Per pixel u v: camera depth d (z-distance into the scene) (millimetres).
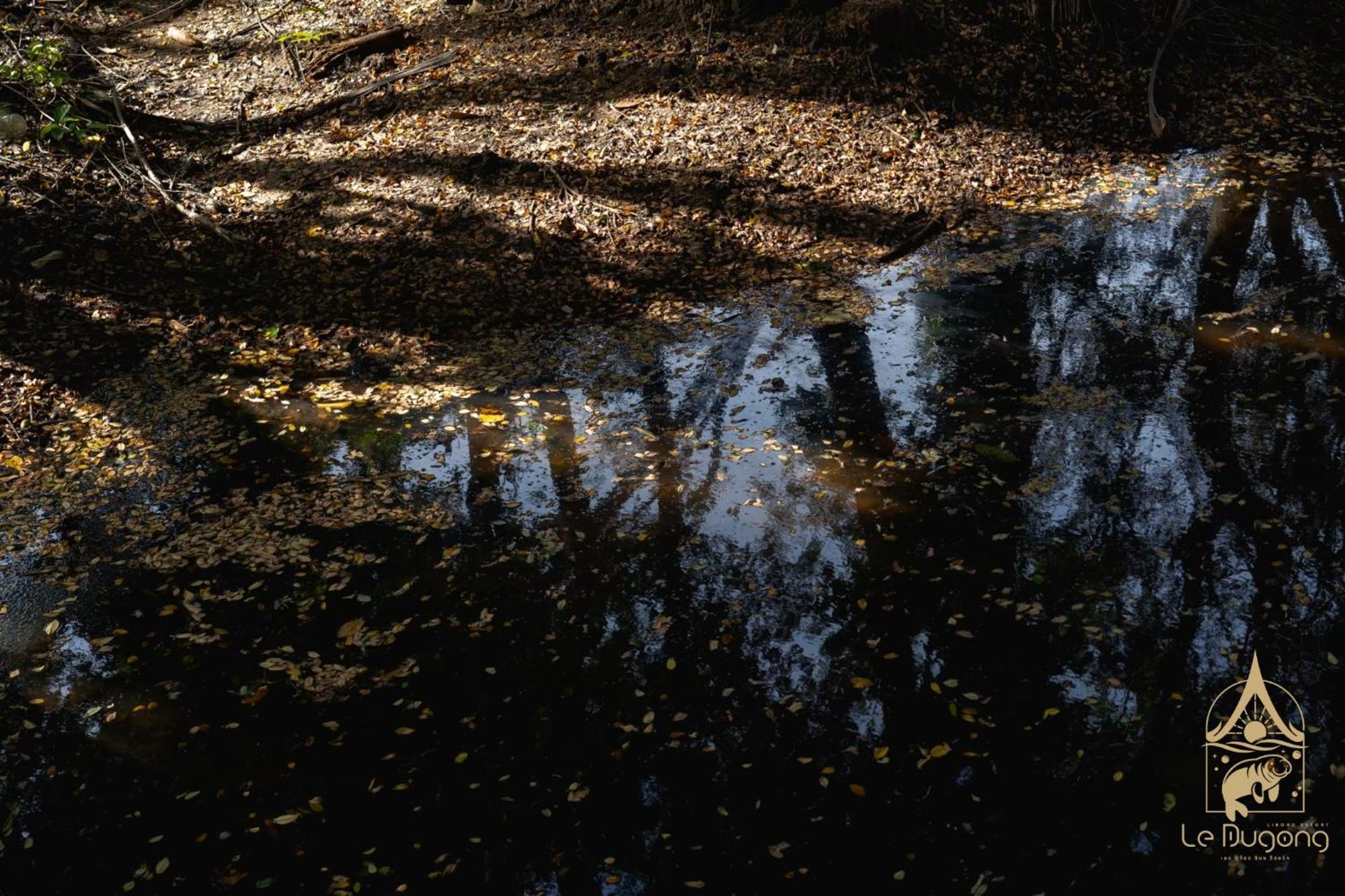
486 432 6203
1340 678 4199
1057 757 3949
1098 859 3557
